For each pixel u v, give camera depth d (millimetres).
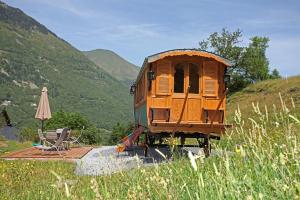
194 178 5172
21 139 37062
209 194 3938
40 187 8781
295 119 4578
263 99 47562
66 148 24828
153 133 16297
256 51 78875
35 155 20219
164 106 16047
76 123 57781
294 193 3633
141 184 5379
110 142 59781
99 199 4660
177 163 6668
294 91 45094
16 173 12484
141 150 22109
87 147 27516
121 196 5195
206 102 16234
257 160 4758
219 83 16391
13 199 8328
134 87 27625
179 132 15680
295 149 4430
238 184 3854
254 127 5008
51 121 57594
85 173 12664
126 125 60562
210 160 6367
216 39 78188
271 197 3736
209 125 15367
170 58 16109
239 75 76250
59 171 13086
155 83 16078
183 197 4441
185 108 16094
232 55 76875
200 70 16266
